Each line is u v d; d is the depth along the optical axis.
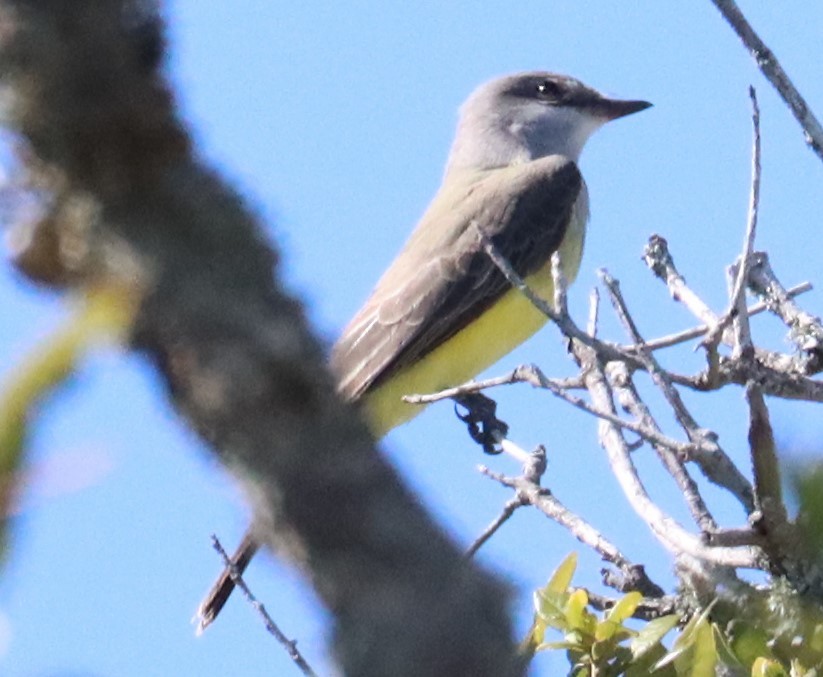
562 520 7.34
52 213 2.37
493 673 2.42
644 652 6.18
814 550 3.80
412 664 2.39
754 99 6.48
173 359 2.42
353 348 13.32
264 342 2.42
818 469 3.79
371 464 2.47
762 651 6.11
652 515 6.31
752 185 6.61
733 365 6.77
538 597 6.46
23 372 2.18
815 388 7.21
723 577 6.45
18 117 2.34
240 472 2.46
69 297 2.31
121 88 2.36
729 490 6.09
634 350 7.32
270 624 6.43
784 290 8.64
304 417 2.45
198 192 2.42
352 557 2.43
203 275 2.41
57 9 2.32
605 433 7.18
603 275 7.22
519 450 7.94
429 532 2.47
